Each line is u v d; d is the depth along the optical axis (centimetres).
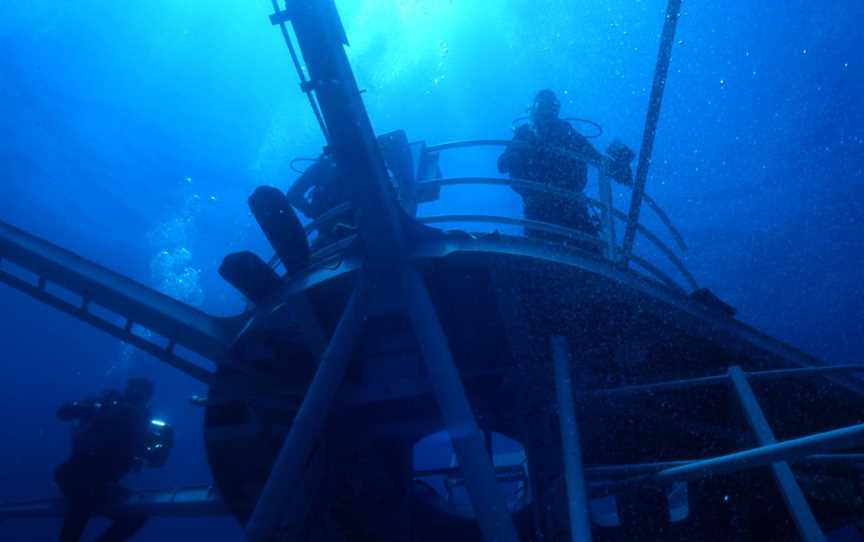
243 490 412
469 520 491
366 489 390
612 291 352
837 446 199
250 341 370
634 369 404
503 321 362
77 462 564
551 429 411
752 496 405
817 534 264
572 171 458
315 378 289
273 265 431
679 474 271
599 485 326
